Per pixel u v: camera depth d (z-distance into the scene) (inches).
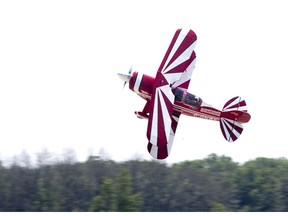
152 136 2733.8
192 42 2847.0
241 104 3093.0
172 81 2800.2
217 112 3063.5
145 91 2940.5
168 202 3858.3
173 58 2824.8
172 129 2955.2
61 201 3735.2
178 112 2977.4
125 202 3654.0
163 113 2755.9
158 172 3890.3
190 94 2950.3
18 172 3774.6
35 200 3725.4
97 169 3826.3
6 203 3708.2
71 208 3725.4
